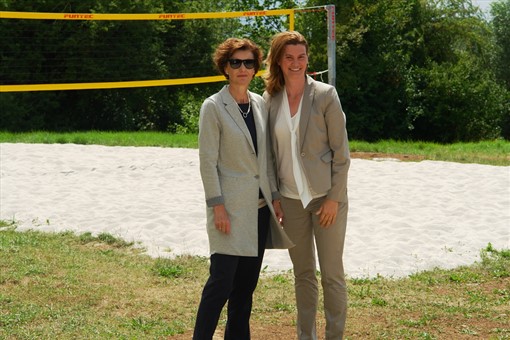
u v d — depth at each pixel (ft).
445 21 97.25
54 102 81.25
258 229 12.88
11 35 78.79
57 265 19.61
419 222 24.40
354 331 14.90
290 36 12.78
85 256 20.70
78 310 16.07
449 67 94.17
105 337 14.28
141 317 15.65
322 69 90.12
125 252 21.44
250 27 95.91
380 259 20.34
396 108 92.12
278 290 17.72
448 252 21.09
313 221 13.19
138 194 29.22
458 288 18.04
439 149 47.01
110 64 81.71
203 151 12.49
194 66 88.89
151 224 24.09
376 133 92.53
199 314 12.37
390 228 23.63
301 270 13.53
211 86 91.66
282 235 12.71
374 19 89.81
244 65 12.60
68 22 79.46
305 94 12.84
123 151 39.55
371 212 25.89
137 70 82.79
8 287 17.58
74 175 33.30
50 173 33.47
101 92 83.61
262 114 13.00
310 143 12.78
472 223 24.35
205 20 88.33
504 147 48.93
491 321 15.52
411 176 33.40
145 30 82.07
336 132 12.76
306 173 12.81
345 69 88.99
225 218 12.39
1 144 40.96
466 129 93.71
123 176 33.24
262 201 12.87
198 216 25.11
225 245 12.37
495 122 98.53
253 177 12.64
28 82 79.77
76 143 43.73
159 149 40.68
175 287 18.04
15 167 34.47
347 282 18.43
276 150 13.14
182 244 22.17
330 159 12.92
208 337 12.35
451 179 32.60
